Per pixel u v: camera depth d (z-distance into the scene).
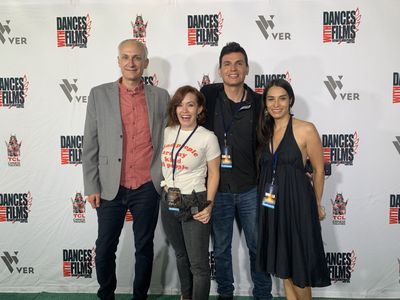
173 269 2.59
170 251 2.59
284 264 1.85
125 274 2.60
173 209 1.95
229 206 2.20
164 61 2.44
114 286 2.28
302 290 1.98
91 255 2.60
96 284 2.61
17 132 2.53
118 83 2.16
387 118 2.41
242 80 2.06
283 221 1.85
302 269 1.83
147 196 2.17
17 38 2.46
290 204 1.85
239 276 2.57
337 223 2.51
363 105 2.41
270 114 1.91
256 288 2.32
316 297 2.56
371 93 2.40
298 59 2.40
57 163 2.55
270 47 2.40
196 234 1.97
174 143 1.99
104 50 2.45
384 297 2.53
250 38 2.40
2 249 2.59
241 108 2.10
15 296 2.56
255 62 2.42
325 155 2.46
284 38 2.39
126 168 2.14
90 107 2.14
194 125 2.01
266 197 1.90
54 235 2.59
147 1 2.40
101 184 2.16
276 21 2.38
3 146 2.54
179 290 2.58
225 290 2.37
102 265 2.19
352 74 2.39
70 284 2.61
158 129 2.14
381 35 2.36
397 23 2.35
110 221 2.17
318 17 2.37
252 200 2.18
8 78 2.49
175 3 2.40
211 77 2.44
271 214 1.89
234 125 2.11
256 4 2.38
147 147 2.14
